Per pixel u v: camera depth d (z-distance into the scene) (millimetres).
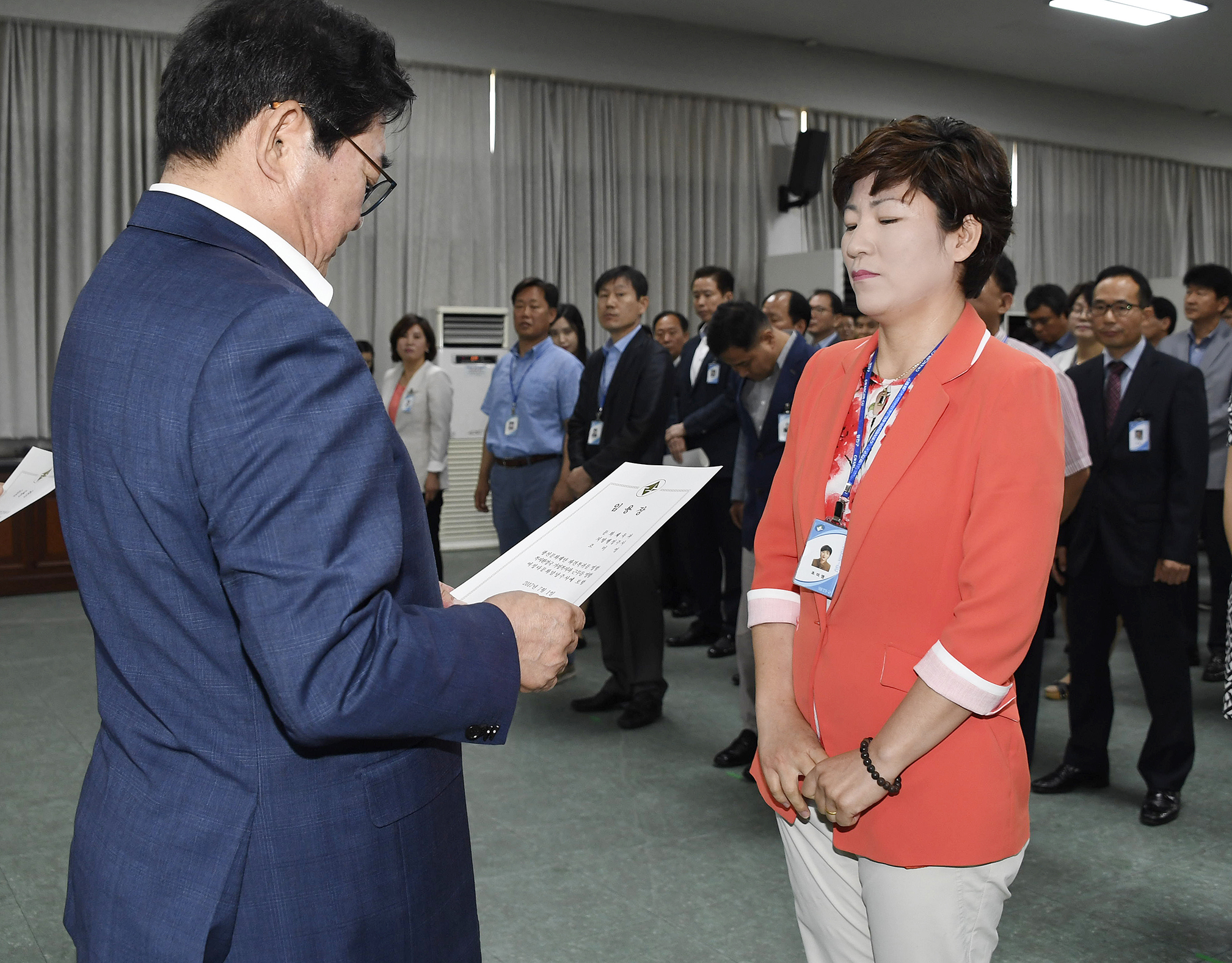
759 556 1241
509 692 816
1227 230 10898
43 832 2537
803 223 8602
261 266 791
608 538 1032
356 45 838
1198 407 2559
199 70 807
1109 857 2406
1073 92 9695
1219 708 3621
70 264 6184
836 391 1183
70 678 3938
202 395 705
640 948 2006
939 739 991
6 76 5961
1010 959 1964
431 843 871
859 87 8648
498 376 4172
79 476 780
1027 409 1002
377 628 733
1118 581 2631
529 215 7516
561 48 7508
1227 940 2031
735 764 3010
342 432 723
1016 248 9523
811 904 1187
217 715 774
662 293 8078
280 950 778
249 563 694
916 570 1034
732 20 7840
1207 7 7441
